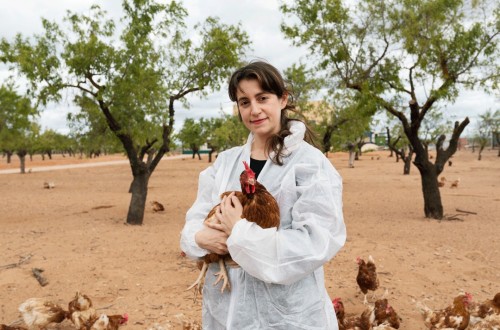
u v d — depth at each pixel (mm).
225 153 2336
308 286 1905
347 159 60312
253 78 2012
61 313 4938
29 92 11031
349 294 6203
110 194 20422
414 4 12367
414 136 13273
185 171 37719
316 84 18953
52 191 21844
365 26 12953
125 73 11805
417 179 27172
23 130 29719
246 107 2045
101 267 7574
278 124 2082
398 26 12547
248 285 1903
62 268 7469
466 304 4852
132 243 9664
